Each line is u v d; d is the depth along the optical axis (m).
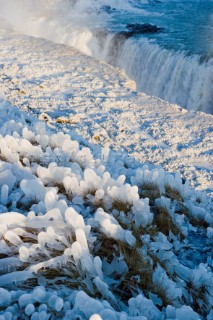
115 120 8.62
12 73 11.89
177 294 2.29
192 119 8.89
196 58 19.09
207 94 18.58
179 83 19.81
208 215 3.43
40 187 3.09
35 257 2.26
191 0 41.91
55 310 1.88
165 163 6.66
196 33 25.56
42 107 9.12
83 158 4.41
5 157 3.95
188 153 7.11
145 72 22.36
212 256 2.95
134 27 28.72
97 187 3.39
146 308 2.06
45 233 2.33
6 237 2.33
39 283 2.09
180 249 2.95
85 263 2.20
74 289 2.10
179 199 3.69
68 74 12.34
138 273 2.37
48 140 4.86
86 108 9.29
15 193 3.20
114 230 2.56
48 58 14.32
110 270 2.38
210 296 2.44
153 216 3.22
